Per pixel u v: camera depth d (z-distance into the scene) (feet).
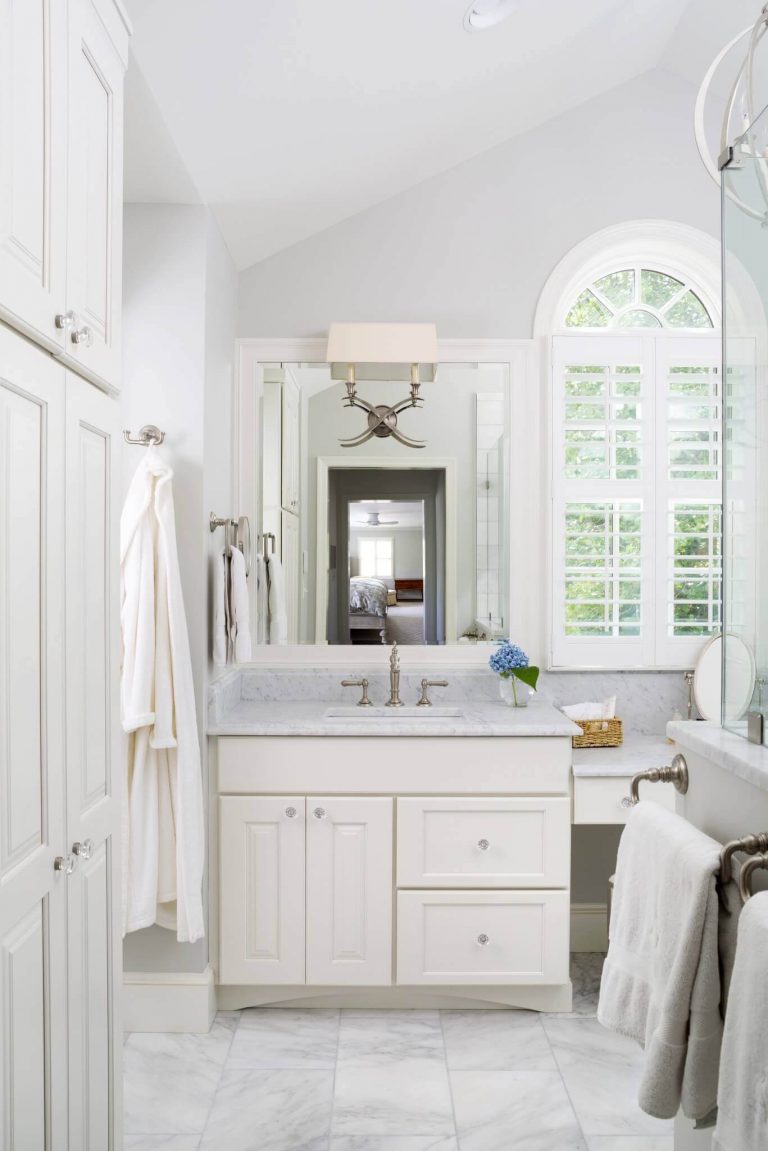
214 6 5.34
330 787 7.98
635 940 4.81
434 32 6.59
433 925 7.98
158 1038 7.70
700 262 9.50
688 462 9.52
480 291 9.43
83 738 4.35
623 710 9.53
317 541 9.47
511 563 9.48
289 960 8.02
